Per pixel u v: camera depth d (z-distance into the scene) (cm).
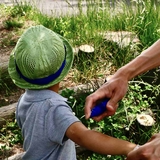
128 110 349
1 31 503
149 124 323
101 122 331
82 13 518
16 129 338
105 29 466
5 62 401
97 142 160
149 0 498
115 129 326
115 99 167
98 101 168
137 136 329
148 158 110
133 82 374
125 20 473
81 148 318
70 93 354
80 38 429
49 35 178
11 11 566
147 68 176
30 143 184
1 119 341
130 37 431
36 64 173
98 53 409
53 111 173
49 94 179
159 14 477
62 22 494
